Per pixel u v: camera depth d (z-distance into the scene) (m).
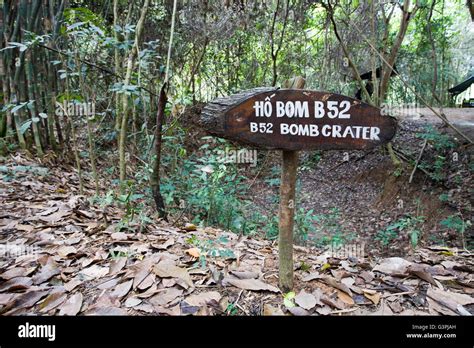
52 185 3.34
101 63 4.27
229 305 1.58
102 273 1.79
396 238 4.69
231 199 3.69
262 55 7.68
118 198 2.67
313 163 7.60
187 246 2.19
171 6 5.82
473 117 7.49
